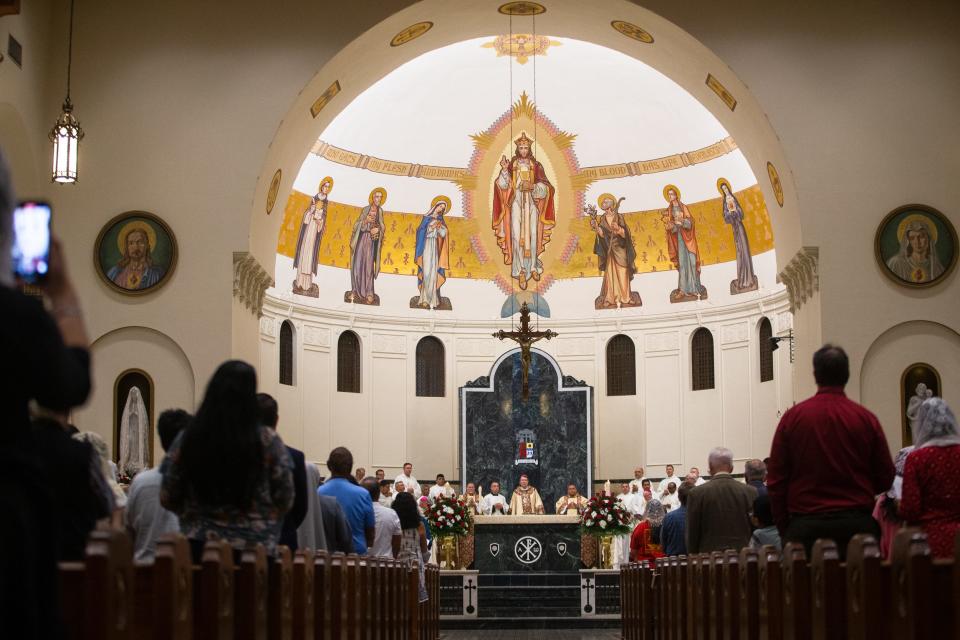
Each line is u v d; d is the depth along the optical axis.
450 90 30.67
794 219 19.28
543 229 32.44
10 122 17.98
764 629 7.91
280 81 19.02
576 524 24.06
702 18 19.14
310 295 30.59
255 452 6.96
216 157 18.88
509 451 31.72
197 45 19.08
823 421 8.35
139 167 18.83
